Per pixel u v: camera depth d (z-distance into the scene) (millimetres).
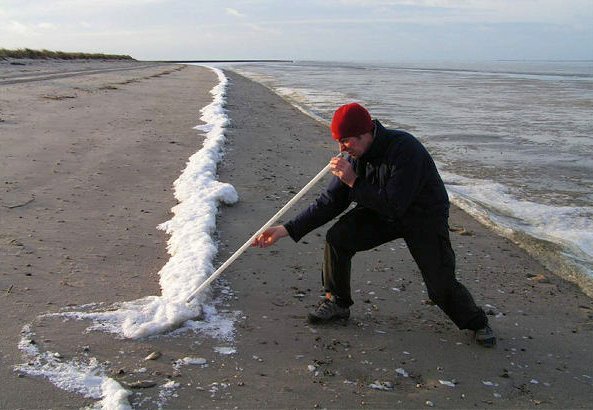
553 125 16109
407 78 45656
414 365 3594
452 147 12352
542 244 6148
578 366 3719
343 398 3207
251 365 3473
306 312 4219
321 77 45406
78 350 3479
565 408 3244
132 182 7348
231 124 13453
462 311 3818
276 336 3838
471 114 18719
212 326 3883
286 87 31438
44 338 3582
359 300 4500
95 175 7574
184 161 8656
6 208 6027
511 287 5012
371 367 3541
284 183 8055
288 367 3480
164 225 5734
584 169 10188
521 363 3709
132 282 4484
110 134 10688
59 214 5973
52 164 8008
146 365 3379
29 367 3264
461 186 8828
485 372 3564
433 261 3684
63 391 3072
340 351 3703
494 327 4203
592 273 5387
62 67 39312
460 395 3309
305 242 5730
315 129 14180
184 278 4363
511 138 13664
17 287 4262
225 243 5516
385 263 5312
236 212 6559
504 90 31000
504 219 7113
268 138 11977
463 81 41188
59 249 5055
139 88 22828
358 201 3521
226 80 32250
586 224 7020
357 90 29641
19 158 8227
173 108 15758
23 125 11031
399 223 3686
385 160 3488
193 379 3281
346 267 3934
